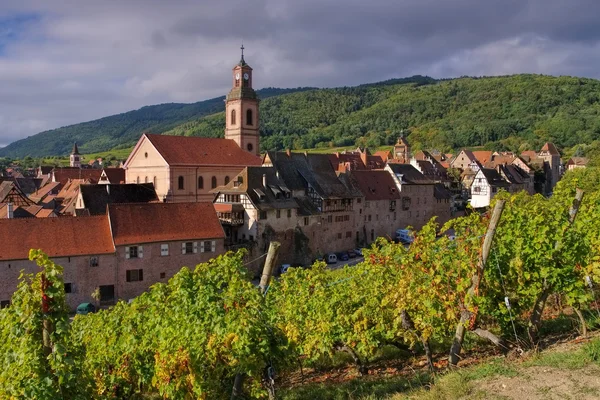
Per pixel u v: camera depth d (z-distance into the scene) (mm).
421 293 20359
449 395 14625
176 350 17172
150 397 24609
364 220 90750
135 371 21328
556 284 20000
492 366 16141
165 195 85688
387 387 18906
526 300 20672
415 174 103688
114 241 55438
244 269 19062
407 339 22344
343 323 23734
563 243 20000
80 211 66938
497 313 20312
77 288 53406
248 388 18750
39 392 13898
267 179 76000
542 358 15953
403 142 166375
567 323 22969
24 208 78438
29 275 14867
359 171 95312
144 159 89250
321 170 87188
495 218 18031
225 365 17109
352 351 24078
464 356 22438
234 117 103062
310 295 25438
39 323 14211
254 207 71438
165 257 58812
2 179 134125
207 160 90125
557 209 21125
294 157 85875
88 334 25812
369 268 25141
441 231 21312
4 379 14297
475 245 19266
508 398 13438
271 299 27031
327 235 82688
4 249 50094
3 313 14820
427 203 105125
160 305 20609
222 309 17203
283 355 17859
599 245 22781
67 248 53156
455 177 145875
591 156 127375
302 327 24547
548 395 13219
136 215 58625
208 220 62969
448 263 19969
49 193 112625
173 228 60094
